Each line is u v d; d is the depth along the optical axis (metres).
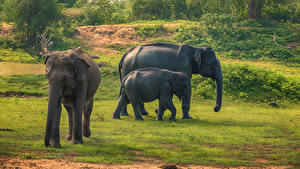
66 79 8.60
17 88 22.81
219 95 17.55
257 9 50.56
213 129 13.27
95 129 12.05
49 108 8.26
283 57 38.16
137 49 17.55
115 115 15.32
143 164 7.77
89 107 10.55
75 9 61.81
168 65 16.94
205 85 23.89
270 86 23.75
